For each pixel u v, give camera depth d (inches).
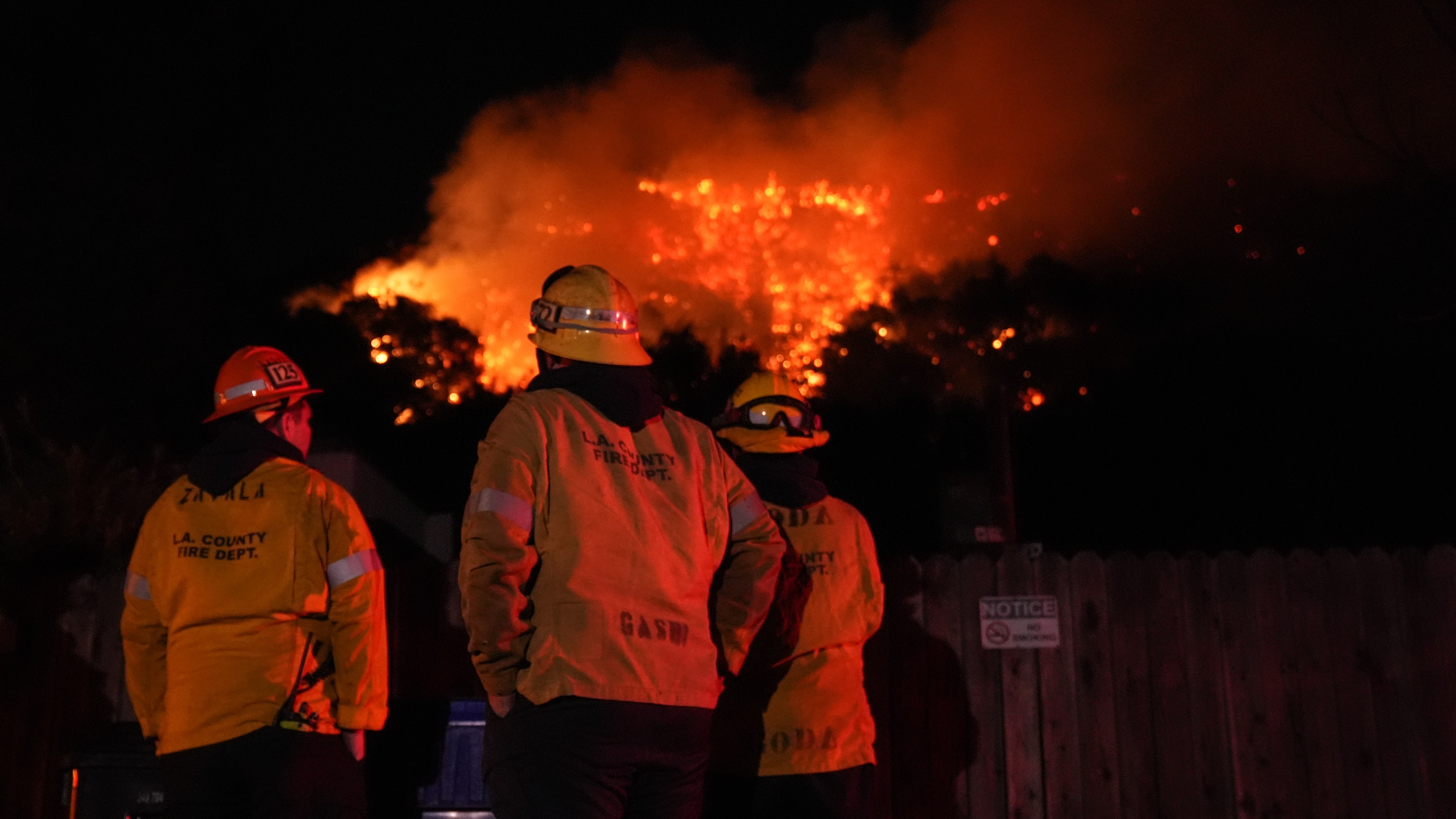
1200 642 221.5
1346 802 216.8
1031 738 216.2
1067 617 221.3
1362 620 223.6
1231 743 218.1
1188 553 225.0
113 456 260.4
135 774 142.6
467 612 97.6
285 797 122.8
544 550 101.0
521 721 98.2
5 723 205.2
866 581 148.7
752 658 137.8
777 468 149.3
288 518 128.6
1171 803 215.3
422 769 152.0
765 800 137.0
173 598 128.3
